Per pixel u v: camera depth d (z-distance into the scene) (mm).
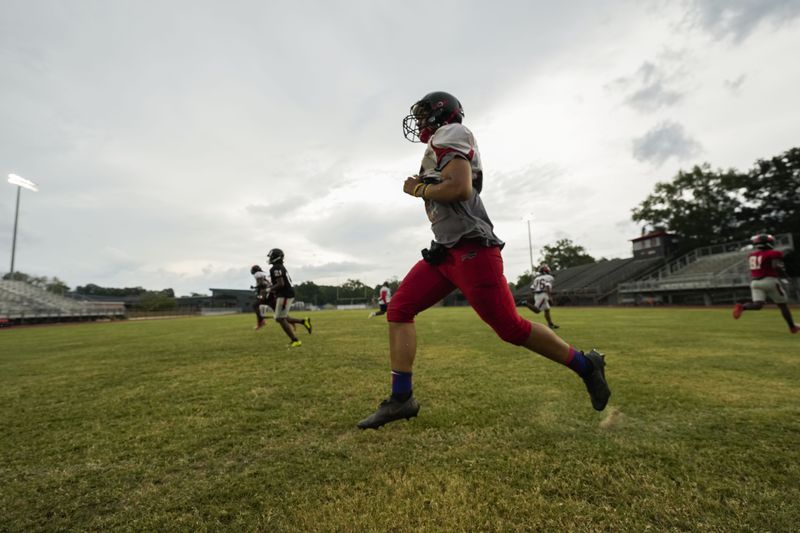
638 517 1310
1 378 4074
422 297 1971
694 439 1938
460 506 1388
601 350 4863
